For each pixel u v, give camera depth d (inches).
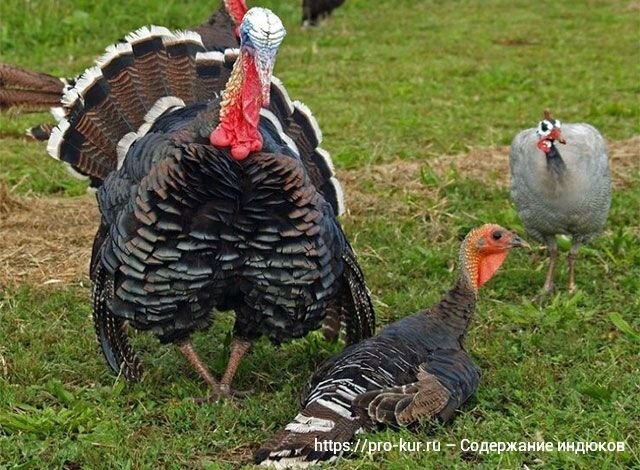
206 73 364.2
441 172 573.9
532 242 476.4
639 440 302.7
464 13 1121.4
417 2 1170.0
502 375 343.9
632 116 700.0
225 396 335.0
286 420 318.7
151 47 361.7
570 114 712.4
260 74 305.4
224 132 304.8
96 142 353.1
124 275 310.5
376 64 878.4
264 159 302.7
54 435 307.3
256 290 314.0
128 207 308.0
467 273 331.0
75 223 506.6
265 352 369.7
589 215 414.0
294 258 308.0
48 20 915.4
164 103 354.9
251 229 304.2
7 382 341.1
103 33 925.2
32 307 406.3
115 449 297.9
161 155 313.0
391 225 497.7
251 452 304.0
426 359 315.9
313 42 958.4
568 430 306.2
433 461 288.5
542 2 1179.9
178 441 303.4
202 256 305.4
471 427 305.4
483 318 397.4
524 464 292.5
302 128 365.1
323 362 335.0
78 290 427.2
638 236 478.6
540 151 409.4
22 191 553.3
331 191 363.3
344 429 290.2
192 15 970.7
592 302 412.2
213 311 329.1
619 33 1013.8
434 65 874.1
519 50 939.3
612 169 571.8
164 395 337.7
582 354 362.3
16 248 471.2
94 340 374.6
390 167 580.4
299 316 320.2
